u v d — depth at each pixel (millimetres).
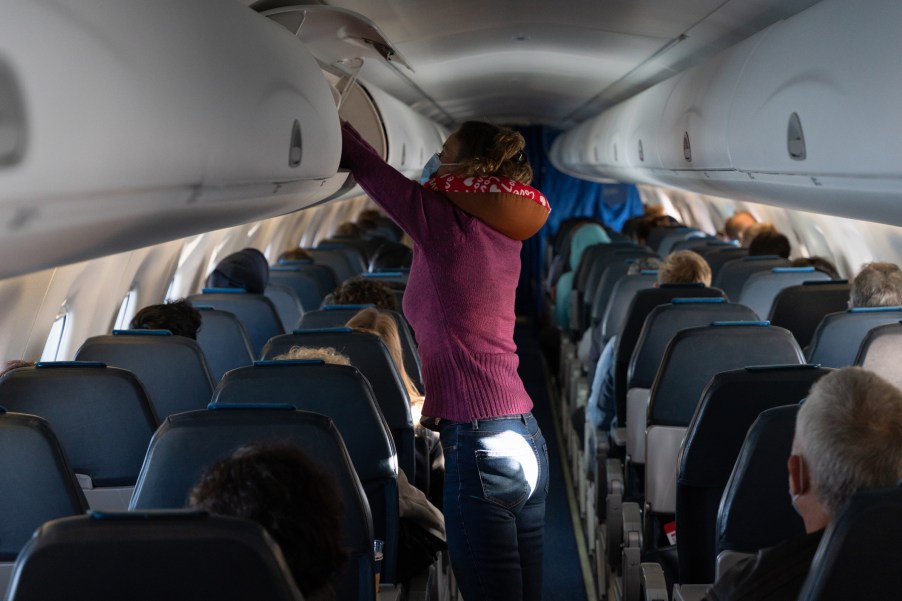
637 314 4773
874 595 1541
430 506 3383
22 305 4555
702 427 2982
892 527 1500
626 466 4477
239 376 2787
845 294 4863
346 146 3455
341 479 2287
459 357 2787
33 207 1431
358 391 2793
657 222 11625
